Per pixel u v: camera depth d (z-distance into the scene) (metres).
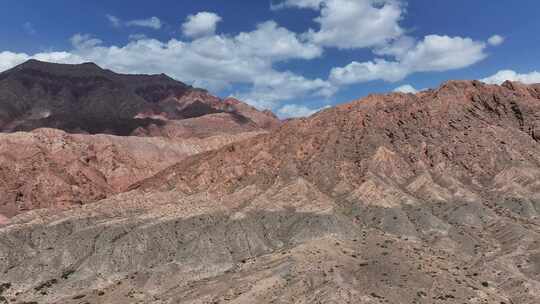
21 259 197.38
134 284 178.25
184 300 158.88
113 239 199.00
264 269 170.88
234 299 152.50
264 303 150.88
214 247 192.38
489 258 184.88
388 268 168.75
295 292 155.12
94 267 186.12
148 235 199.00
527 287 165.50
